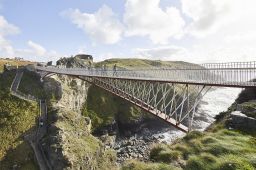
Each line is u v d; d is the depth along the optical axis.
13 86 93.06
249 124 21.25
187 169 14.95
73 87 108.88
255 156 15.11
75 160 57.31
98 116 112.69
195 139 19.62
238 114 23.12
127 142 92.38
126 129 113.31
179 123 43.38
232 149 16.28
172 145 19.34
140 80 53.69
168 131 107.00
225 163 14.51
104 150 69.31
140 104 61.31
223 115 30.88
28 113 78.75
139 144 88.31
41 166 58.72
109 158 67.00
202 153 16.25
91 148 65.31
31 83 96.62
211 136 19.23
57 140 61.50
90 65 157.38
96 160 62.91
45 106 83.62
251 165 14.19
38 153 62.91
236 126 22.05
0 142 67.00
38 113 79.50
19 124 73.81
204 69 38.28
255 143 17.70
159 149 18.36
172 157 16.75
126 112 116.25
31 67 107.38
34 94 90.19
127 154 77.06
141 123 114.38
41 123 74.19
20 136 69.75
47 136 67.12
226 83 34.56
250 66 33.94
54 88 93.00
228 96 191.62
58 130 65.31
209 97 184.88
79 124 75.44
